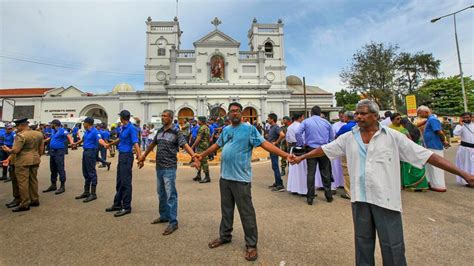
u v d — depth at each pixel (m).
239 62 34.50
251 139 3.28
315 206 5.07
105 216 4.61
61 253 3.19
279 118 35.12
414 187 6.01
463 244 3.28
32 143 5.13
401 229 2.18
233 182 3.23
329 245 3.32
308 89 47.78
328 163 5.41
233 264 2.90
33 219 4.46
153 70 35.41
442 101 40.41
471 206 4.83
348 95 56.16
